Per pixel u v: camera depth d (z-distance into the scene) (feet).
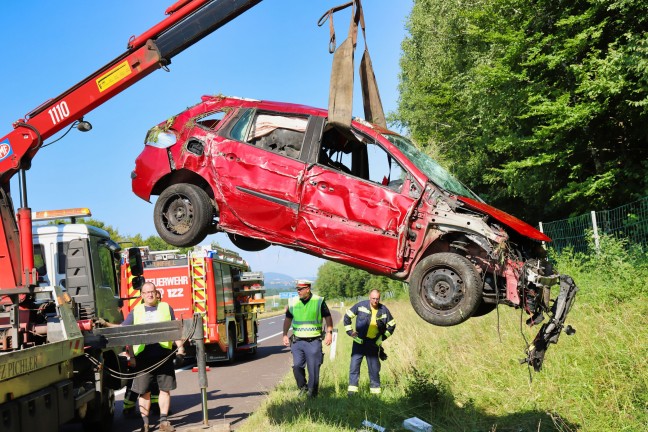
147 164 24.09
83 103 26.20
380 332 30.50
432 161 22.80
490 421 24.14
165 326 26.30
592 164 69.31
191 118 23.97
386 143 21.63
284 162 22.08
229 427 25.93
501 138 71.92
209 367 55.16
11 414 18.35
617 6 55.57
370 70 24.13
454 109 104.53
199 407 33.78
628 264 35.88
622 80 53.42
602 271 38.27
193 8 24.16
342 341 60.18
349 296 294.25
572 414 22.57
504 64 70.13
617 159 64.44
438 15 110.63
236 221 22.45
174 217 22.94
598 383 23.81
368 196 21.04
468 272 19.08
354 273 286.05
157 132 24.17
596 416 21.79
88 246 30.12
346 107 21.58
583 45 61.21
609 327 27.07
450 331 41.73
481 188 97.86
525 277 19.79
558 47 64.59
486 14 74.49
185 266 52.16
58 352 21.99
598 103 57.41
